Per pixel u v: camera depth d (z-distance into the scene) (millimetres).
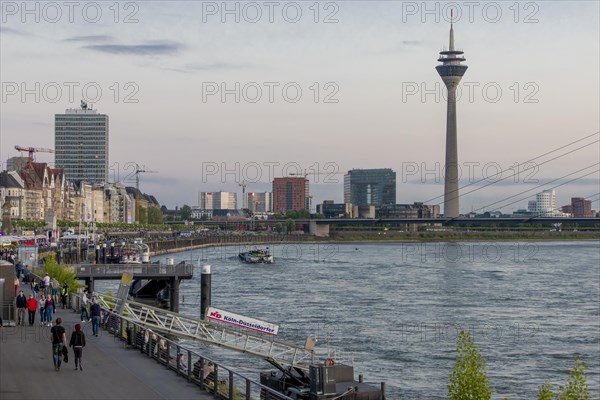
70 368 50000
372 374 91125
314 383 56500
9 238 170000
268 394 44688
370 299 167250
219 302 159750
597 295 181500
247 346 80312
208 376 45344
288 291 184375
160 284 152000
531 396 84125
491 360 101438
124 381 46562
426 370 93375
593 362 101250
